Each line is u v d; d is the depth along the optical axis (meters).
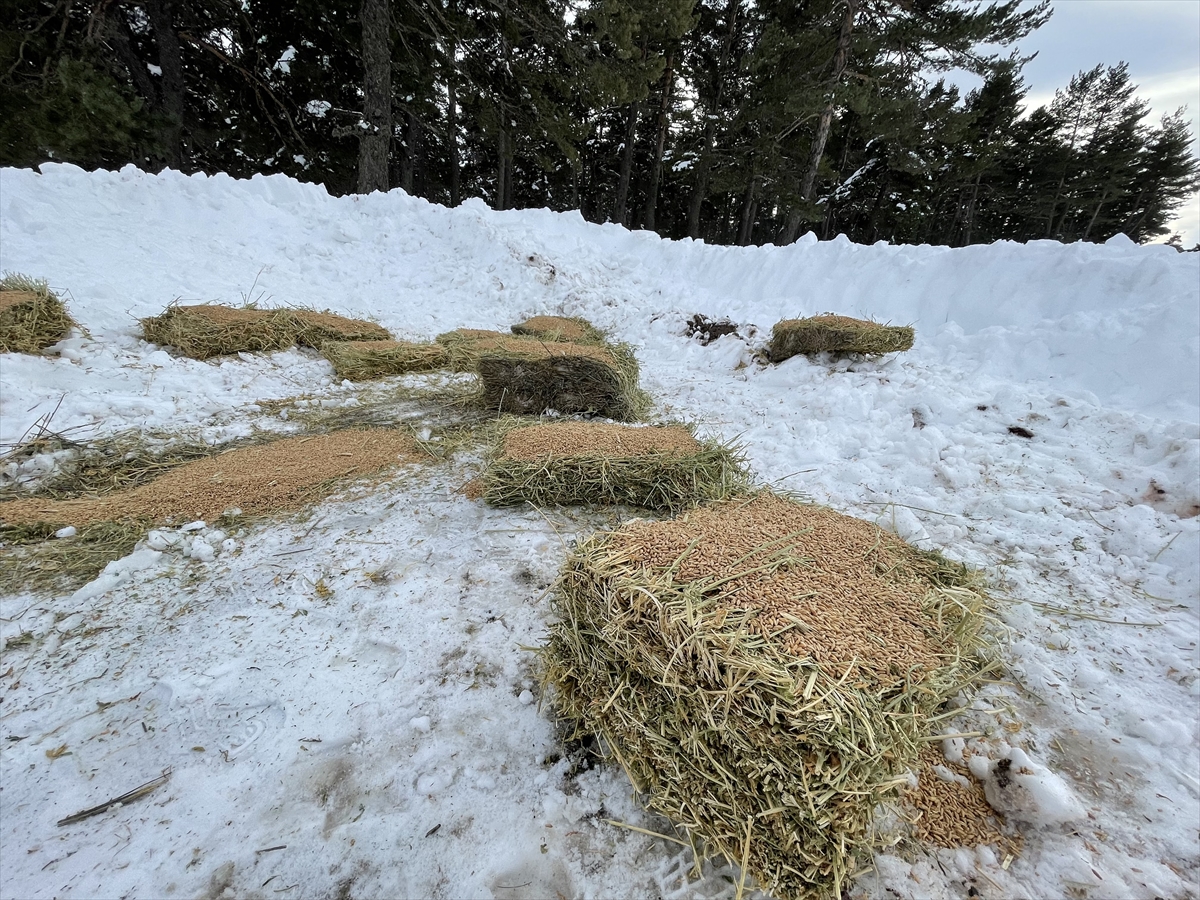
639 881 1.33
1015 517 3.05
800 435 4.35
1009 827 1.44
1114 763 1.62
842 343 5.38
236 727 1.70
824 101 11.67
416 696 1.83
